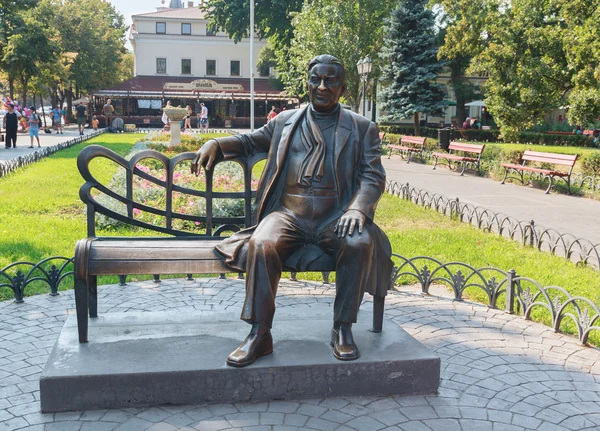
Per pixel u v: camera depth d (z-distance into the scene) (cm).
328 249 411
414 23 2936
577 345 502
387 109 3033
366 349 404
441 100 2994
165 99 5362
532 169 1608
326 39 3088
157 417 354
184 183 1152
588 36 1435
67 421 349
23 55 3659
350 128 426
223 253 409
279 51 4100
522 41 1897
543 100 1894
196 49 6038
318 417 358
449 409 376
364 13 3083
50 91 5506
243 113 5578
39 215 1055
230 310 492
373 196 410
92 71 5100
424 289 652
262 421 352
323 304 584
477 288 672
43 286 651
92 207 450
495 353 479
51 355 384
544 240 957
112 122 4053
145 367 367
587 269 777
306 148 422
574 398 399
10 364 442
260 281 381
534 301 597
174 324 446
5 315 556
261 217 435
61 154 2112
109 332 427
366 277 392
